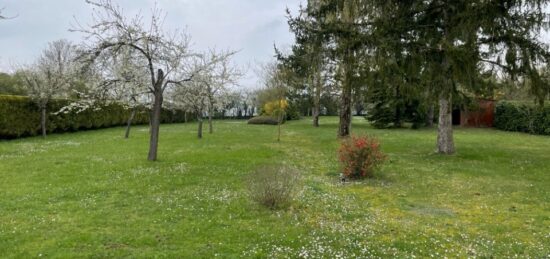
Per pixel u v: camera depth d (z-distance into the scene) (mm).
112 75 14812
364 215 8188
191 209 8234
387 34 15625
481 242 6621
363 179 12062
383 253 6039
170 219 7551
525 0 13914
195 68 16375
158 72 14859
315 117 39188
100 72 14562
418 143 22141
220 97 26453
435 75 14961
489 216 8242
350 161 12180
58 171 12312
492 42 15094
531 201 9484
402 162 15195
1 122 22656
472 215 8320
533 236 6980
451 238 6801
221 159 15242
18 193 9383
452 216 8250
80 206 8367
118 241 6363
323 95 41719
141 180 11031
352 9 18906
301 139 25281
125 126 39656
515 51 14562
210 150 18312
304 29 18219
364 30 16781
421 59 15055
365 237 6754
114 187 10148
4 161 14203
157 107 14789
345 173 12328
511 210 8703
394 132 30516
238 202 8836
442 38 15188
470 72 14523
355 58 16281
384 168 13875
